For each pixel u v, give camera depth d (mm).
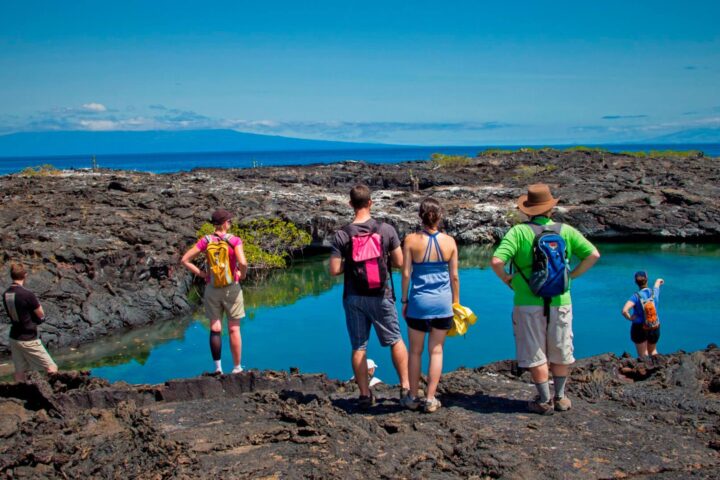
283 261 22000
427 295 5727
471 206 30250
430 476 4656
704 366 7055
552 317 5590
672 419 5598
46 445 5074
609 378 6754
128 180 31000
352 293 5941
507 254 5582
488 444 5082
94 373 11344
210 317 8289
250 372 6879
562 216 29922
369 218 6031
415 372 5891
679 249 26141
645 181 36094
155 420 5840
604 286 18156
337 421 5586
